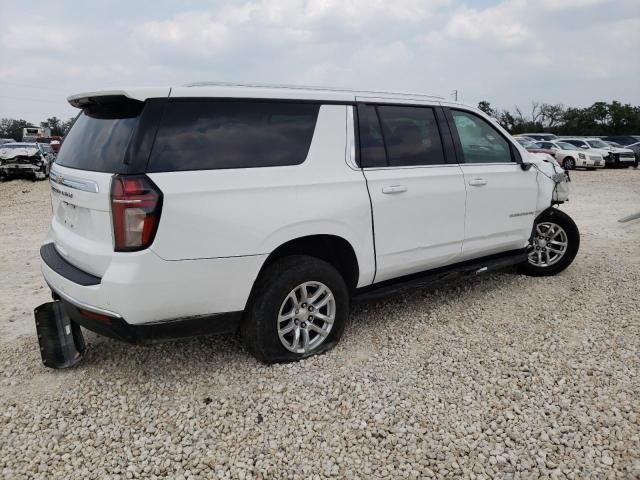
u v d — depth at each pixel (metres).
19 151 18.95
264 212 3.13
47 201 13.14
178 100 2.95
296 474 2.45
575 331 3.97
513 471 2.45
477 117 4.65
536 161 5.16
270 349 3.36
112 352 3.71
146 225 2.75
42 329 3.45
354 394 3.10
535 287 5.07
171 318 2.97
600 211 10.55
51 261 3.40
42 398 3.12
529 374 3.31
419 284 4.11
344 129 3.59
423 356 3.60
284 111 3.35
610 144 26.94
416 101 4.13
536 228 5.24
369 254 3.71
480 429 2.76
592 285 5.08
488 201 4.52
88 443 2.69
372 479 2.41
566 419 2.82
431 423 2.81
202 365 3.48
